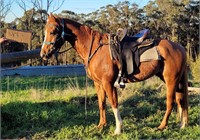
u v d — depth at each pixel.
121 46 5.75
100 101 6.04
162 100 8.09
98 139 5.39
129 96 8.22
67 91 8.78
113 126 6.04
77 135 5.62
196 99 8.27
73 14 32.53
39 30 22.91
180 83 6.15
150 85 9.70
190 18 43.94
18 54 6.36
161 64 5.94
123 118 6.62
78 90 8.84
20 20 19.34
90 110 7.23
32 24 21.84
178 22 43.53
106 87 5.66
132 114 6.80
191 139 5.29
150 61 5.80
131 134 5.48
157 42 6.02
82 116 6.72
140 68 5.80
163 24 44.06
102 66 5.64
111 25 39.59
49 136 5.63
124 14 40.06
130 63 5.71
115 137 5.45
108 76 5.64
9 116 6.35
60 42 5.82
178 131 5.79
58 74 17.84
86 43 5.80
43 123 6.27
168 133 5.64
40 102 7.67
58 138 5.47
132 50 5.77
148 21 43.91
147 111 7.13
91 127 6.02
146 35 5.86
